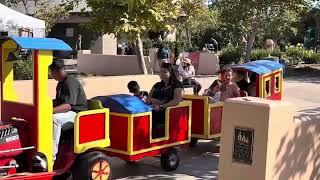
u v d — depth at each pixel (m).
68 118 5.22
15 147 4.88
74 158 5.19
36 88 4.89
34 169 4.93
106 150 5.97
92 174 5.28
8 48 5.29
